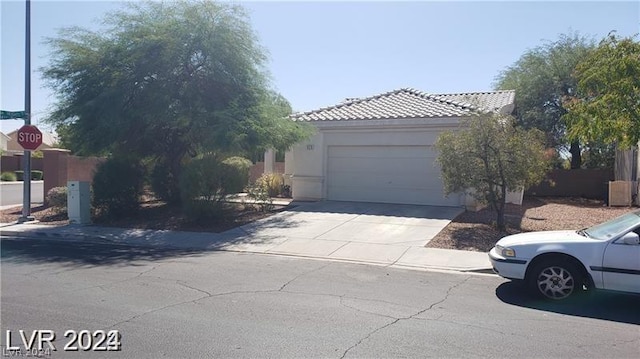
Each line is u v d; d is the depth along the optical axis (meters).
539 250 7.53
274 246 12.14
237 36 17.12
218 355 5.26
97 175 16.58
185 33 16.36
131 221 16.19
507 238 8.26
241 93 17.50
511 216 16.08
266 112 17.27
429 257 10.67
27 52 16.67
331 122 19.09
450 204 17.66
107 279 8.78
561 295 7.40
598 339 5.85
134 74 16.20
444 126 17.47
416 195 18.23
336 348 5.47
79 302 7.26
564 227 13.97
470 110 15.72
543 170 13.19
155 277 8.95
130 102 16.44
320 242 12.40
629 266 6.97
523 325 6.34
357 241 12.40
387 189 18.70
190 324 6.26
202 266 9.98
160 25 16.41
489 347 5.55
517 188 13.14
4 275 9.15
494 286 8.41
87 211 16.23
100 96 15.82
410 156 18.30
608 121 11.64
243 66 17.23
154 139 18.22
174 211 17.42
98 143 16.70
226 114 16.06
